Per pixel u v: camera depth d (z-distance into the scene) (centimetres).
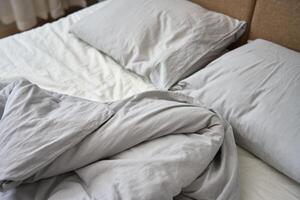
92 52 132
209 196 71
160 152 74
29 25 233
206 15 123
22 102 81
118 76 118
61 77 117
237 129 88
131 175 66
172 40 115
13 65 123
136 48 116
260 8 117
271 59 97
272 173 84
